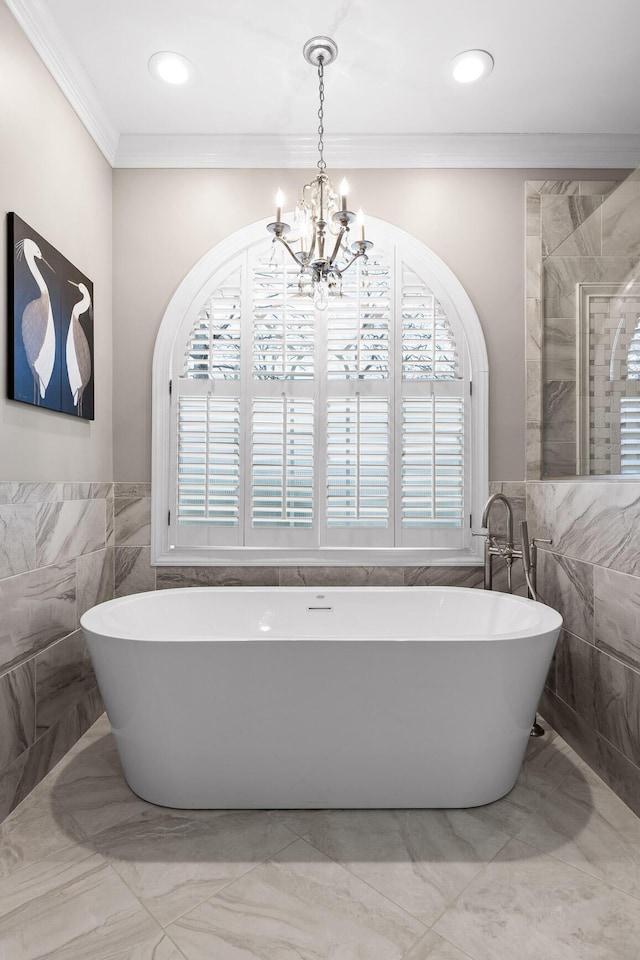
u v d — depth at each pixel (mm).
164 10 1877
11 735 1735
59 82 2076
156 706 1686
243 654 1649
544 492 2488
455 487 2652
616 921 1318
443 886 1430
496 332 2654
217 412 2625
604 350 1988
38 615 1910
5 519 1710
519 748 1811
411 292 2670
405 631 2412
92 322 2379
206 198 2646
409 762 1732
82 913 1339
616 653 1897
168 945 1250
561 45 2039
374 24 1942
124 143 2592
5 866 1496
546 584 2461
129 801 1795
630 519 1829
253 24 1942
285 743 1714
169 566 2602
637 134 2582
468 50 2070
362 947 1247
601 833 1646
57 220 2090
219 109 2410
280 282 2639
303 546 2639
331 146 2611
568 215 2648
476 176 2668
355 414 2635
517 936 1276
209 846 1577
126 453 2625
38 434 1936
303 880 1450
